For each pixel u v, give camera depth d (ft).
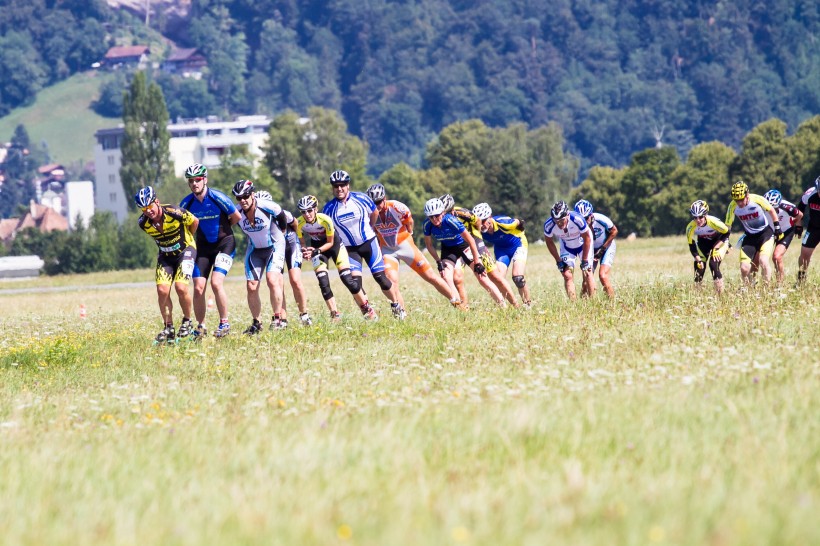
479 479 59.11
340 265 157.58
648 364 96.68
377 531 50.72
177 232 139.33
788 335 111.75
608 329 126.52
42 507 58.80
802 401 75.56
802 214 172.35
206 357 126.82
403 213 161.99
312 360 118.01
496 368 102.94
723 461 60.85
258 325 149.89
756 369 90.22
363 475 61.67
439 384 95.09
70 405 98.17
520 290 167.53
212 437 75.61
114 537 52.49
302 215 157.48
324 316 169.99
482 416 75.66
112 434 81.20
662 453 63.82
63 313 260.62
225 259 144.56
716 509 51.70
